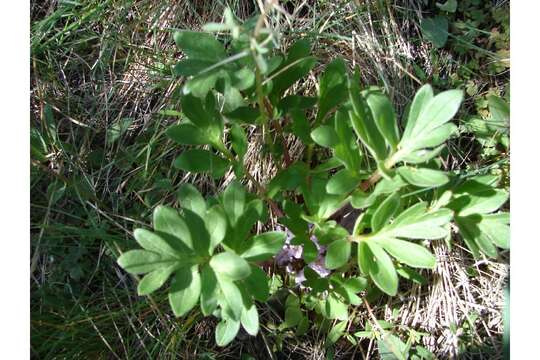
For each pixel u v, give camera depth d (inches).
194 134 66.2
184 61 61.0
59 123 89.9
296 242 69.0
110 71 91.1
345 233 66.5
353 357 86.1
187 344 84.0
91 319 79.4
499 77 90.0
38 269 84.4
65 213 84.1
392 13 90.9
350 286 74.5
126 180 87.4
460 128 86.8
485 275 84.7
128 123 89.7
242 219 61.6
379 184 61.3
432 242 84.7
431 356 82.3
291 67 69.8
